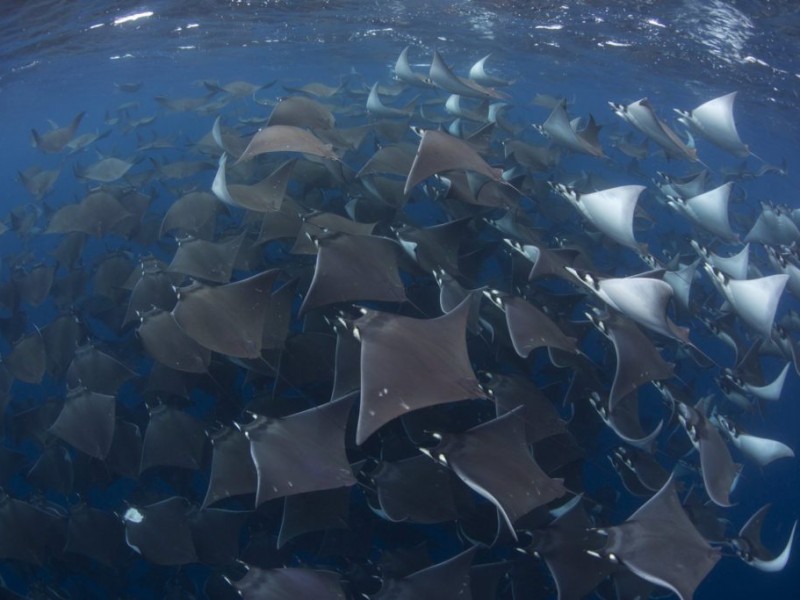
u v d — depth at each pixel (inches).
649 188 519.2
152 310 267.1
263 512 266.1
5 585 247.9
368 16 688.4
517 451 197.9
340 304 300.7
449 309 258.2
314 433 211.2
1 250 588.4
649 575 180.7
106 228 390.3
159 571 275.0
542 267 271.4
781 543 335.0
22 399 393.1
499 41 771.4
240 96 619.8
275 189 309.4
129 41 740.7
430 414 260.5
